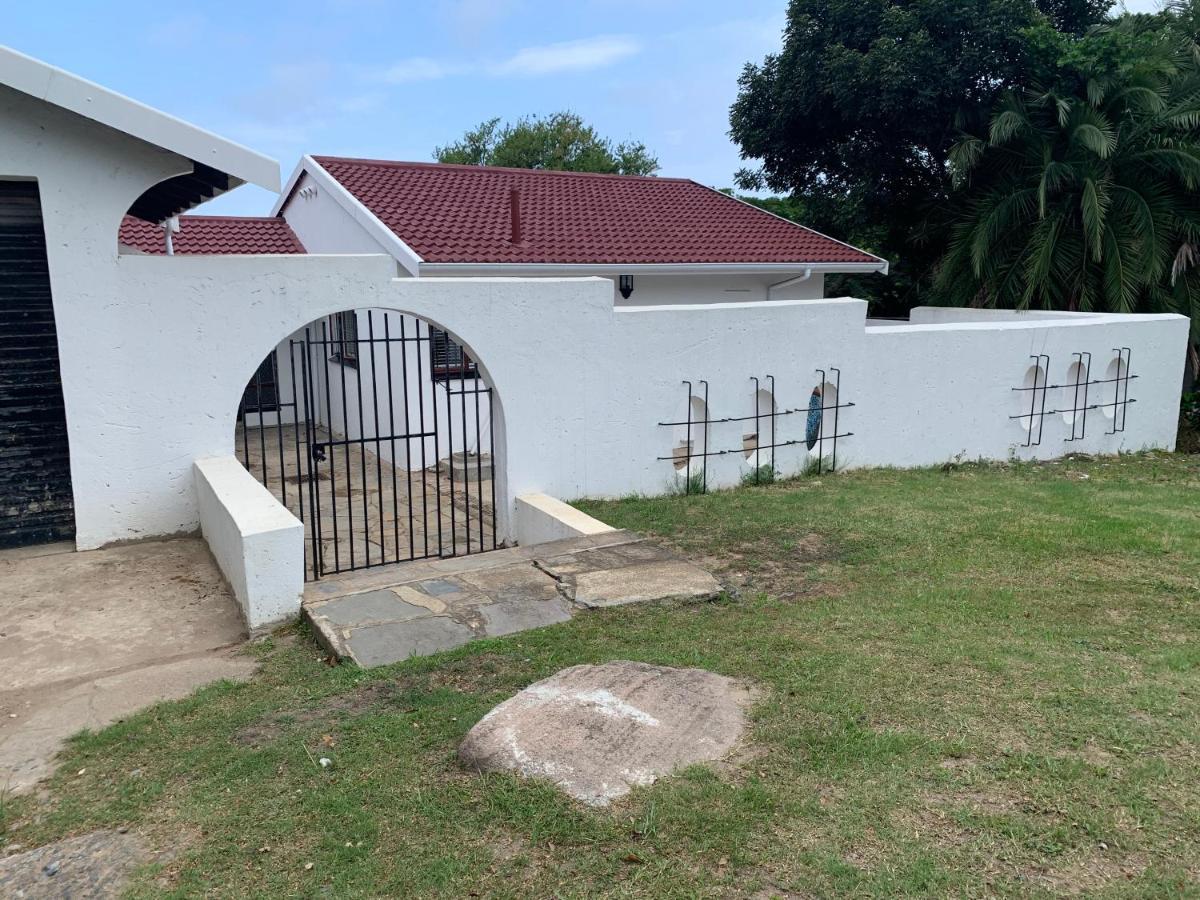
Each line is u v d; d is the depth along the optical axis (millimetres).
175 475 6980
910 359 10031
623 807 3094
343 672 4445
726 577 5902
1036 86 15289
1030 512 7773
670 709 3713
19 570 6328
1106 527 7160
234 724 3965
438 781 3365
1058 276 14281
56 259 6367
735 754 3447
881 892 2652
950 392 10422
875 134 17969
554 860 2859
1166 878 2689
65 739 3955
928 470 10180
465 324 7410
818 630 4809
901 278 19391
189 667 4711
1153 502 8445
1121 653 4480
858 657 4387
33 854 3086
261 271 6934
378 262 7223
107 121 6016
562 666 4398
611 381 8156
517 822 3045
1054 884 2674
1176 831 2918
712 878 2744
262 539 5113
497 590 5465
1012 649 4484
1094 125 13852
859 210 18516
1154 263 13422
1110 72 14336
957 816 3012
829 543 6695
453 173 14961
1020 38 15156
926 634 4730
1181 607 5223
